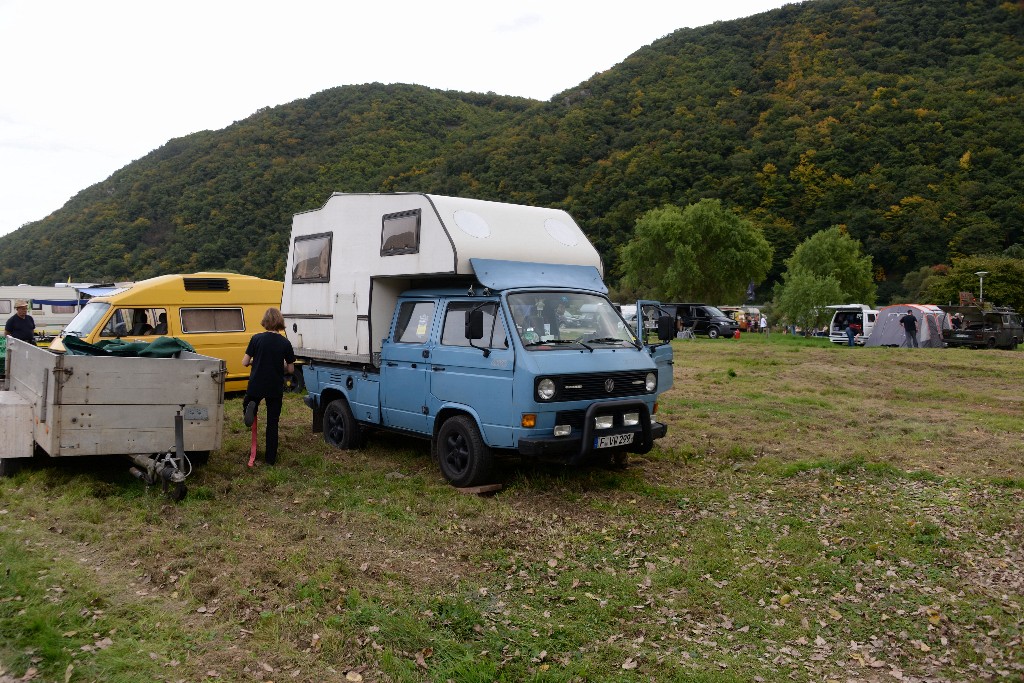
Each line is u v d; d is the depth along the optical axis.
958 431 10.47
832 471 8.00
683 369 19.06
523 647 4.12
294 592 4.66
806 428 10.73
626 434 6.97
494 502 6.75
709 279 54.72
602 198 75.81
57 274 66.06
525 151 86.00
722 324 36.47
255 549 5.42
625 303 59.34
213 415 6.96
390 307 8.41
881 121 86.38
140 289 12.16
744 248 54.50
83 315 12.45
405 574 5.09
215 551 5.32
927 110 86.25
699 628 4.47
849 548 5.73
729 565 5.41
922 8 112.31
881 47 106.25
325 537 5.77
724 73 106.75
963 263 60.91
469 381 7.05
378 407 8.34
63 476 7.03
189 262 61.38
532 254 7.83
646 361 7.38
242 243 62.97
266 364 7.78
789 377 17.66
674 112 94.94
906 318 29.11
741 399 13.61
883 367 20.23
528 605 4.71
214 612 4.38
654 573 5.24
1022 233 73.62
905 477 7.81
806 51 109.00
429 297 7.94
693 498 7.00
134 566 5.03
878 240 76.69
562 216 8.70
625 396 7.11
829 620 4.60
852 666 4.05
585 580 5.12
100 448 6.46
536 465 7.82
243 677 3.70
